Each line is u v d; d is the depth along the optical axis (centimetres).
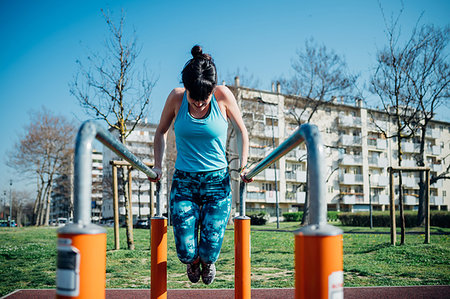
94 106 992
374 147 4503
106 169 4953
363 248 892
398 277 525
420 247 821
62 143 3822
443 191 4994
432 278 516
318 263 100
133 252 770
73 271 106
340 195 4356
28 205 9594
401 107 1622
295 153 4250
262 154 3653
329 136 4269
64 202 8231
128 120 1044
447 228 2069
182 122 246
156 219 222
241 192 243
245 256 223
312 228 104
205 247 241
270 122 3797
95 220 6706
